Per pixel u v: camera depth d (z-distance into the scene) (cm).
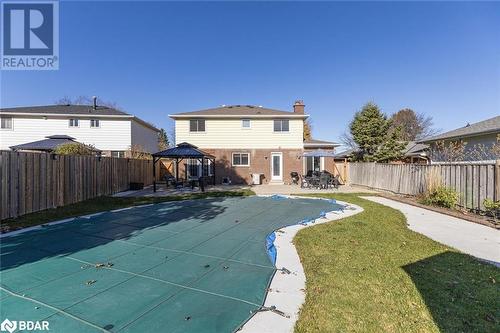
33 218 863
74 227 788
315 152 2156
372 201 1375
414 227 819
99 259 535
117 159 1588
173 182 1980
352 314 340
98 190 1369
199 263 523
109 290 404
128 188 1744
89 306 356
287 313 344
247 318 332
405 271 476
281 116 2330
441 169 1207
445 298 382
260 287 419
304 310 350
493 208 894
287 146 2367
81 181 1218
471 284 427
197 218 938
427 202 1211
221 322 324
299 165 2367
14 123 2511
